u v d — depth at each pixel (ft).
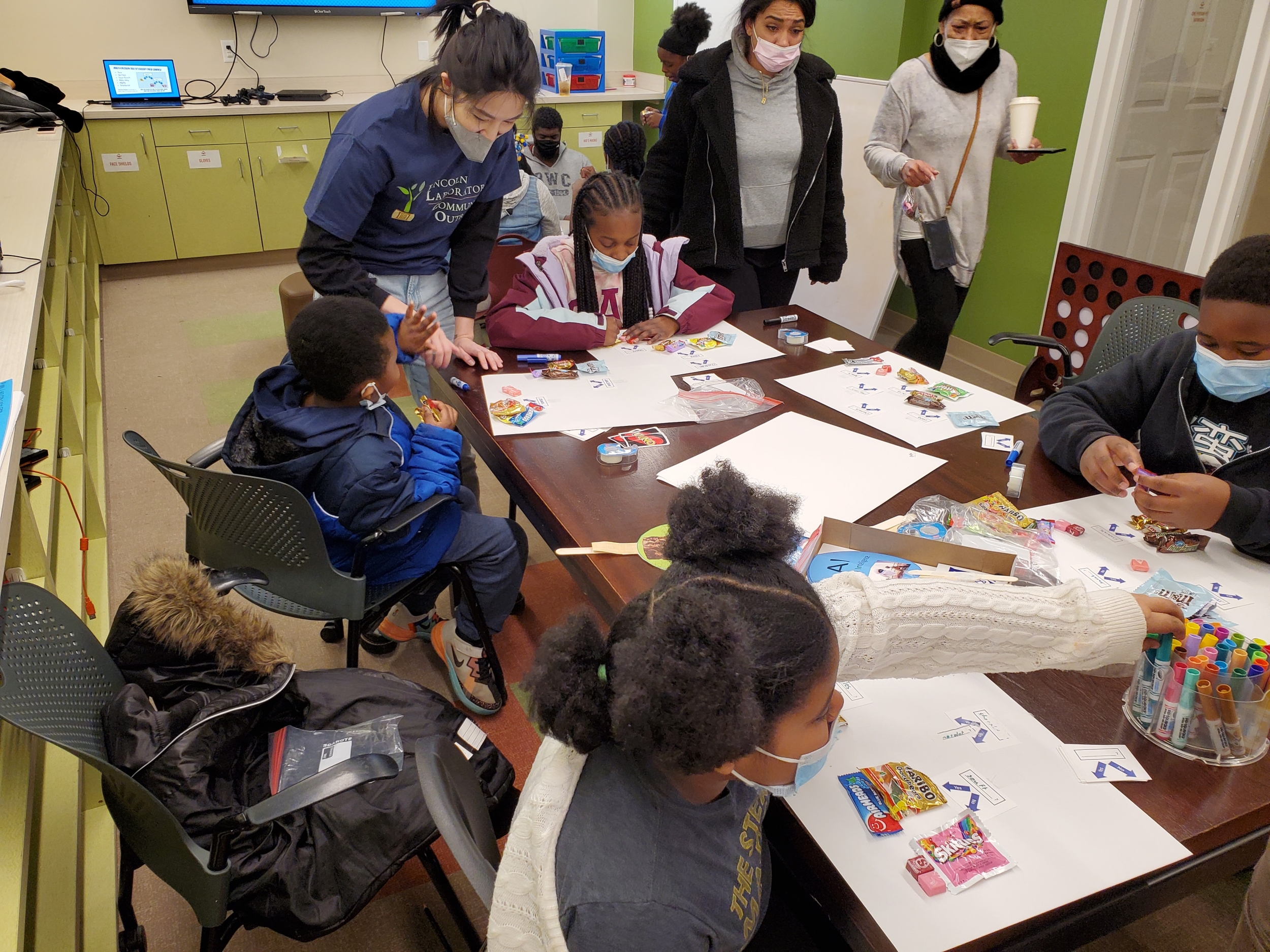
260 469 5.09
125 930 4.14
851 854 2.60
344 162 6.27
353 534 5.14
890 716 3.11
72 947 3.77
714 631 1.85
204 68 17.52
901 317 14.49
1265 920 2.58
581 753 2.19
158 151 16.08
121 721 3.45
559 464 4.95
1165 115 11.06
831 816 2.72
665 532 4.26
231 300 15.67
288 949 4.83
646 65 20.81
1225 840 2.72
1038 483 4.74
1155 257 11.98
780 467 4.88
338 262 6.62
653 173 9.22
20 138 13.07
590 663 2.14
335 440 5.01
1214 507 3.86
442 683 6.86
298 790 3.48
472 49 5.70
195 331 14.16
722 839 2.38
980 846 2.60
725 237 8.85
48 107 14.69
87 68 16.71
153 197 16.38
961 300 10.71
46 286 9.84
